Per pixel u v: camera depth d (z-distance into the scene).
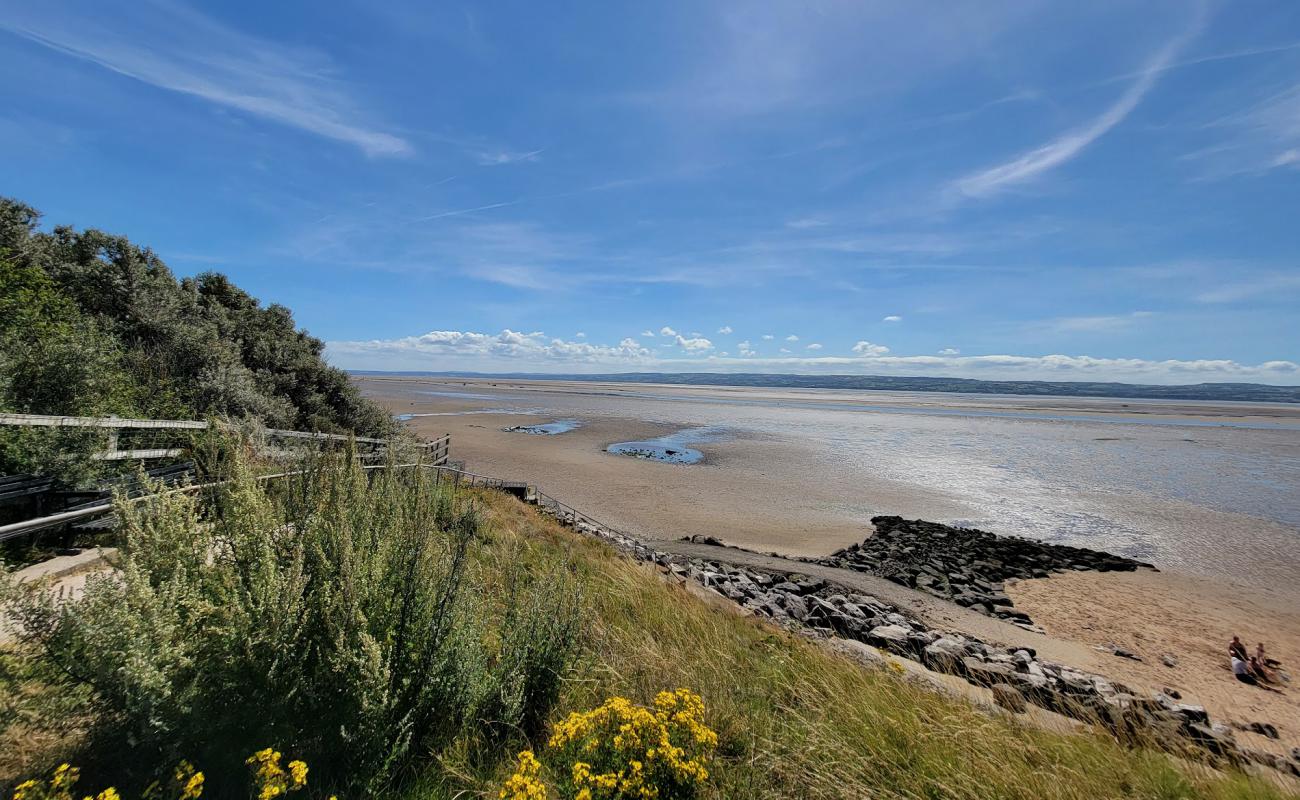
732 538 22.38
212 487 3.37
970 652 11.70
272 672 2.52
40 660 2.39
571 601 4.72
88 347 8.17
